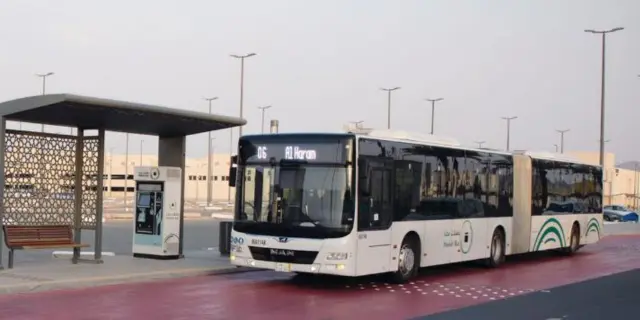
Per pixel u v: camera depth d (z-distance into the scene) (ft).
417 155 50.01
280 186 44.60
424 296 43.24
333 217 42.83
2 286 39.06
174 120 50.98
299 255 43.21
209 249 67.62
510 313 37.35
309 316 35.19
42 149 49.21
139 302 37.73
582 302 41.60
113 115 47.85
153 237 56.03
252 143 46.24
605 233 120.06
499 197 61.93
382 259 45.73
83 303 36.81
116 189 372.58
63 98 42.22
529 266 64.23
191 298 39.78
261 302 39.29
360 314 36.24
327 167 43.57
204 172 383.24
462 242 55.62
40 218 49.11
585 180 80.28
